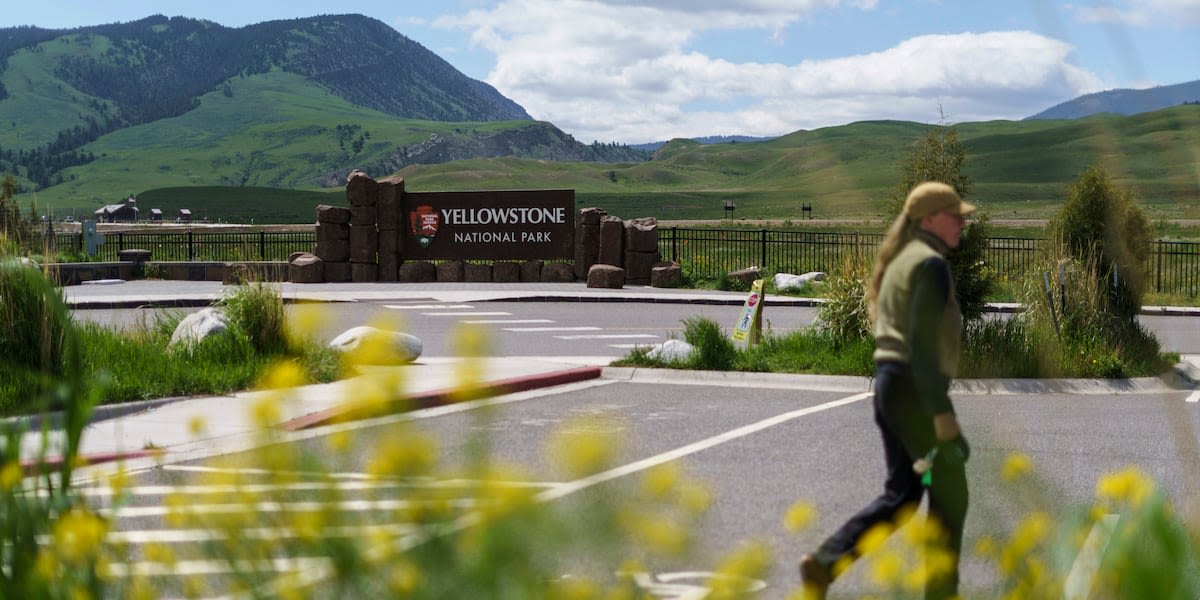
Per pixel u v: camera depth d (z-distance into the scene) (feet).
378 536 7.82
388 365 9.00
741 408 38.96
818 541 21.02
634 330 64.85
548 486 21.89
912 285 16.58
